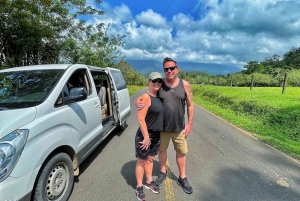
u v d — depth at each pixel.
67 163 2.71
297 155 4.36
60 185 2.59
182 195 2.89
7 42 6.78
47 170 2.33
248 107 8.94
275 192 3.01
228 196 2.88
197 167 3.79
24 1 6.50
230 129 6.62
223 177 3.42
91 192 2.93
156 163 3.91
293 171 3.69
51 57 9.29
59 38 9.76
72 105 3.03
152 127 2.68
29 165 2.07
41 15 7.26
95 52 13.34
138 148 2.68
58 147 2.59
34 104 2.47
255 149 4.77
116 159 4.08
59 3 8.66
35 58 8.34
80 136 3.15
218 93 14.45
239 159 4.18
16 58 7.20
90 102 3.62
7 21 6.23
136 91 24.89
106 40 14.85
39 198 2.23
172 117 2.76
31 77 3.04
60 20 9.28
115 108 5.25
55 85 2.85
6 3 5.92
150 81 2.53
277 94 11.62
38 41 7.29
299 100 9.05
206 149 4.73
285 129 6.16
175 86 2.73
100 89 5.34
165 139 3.00
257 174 3.55
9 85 2.90
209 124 7.34
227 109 10.62
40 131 2.27
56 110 2.66
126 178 3.33
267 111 7.60
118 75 6.00
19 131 2.08
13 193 1.92
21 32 6.61
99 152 4.45
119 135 5.73
